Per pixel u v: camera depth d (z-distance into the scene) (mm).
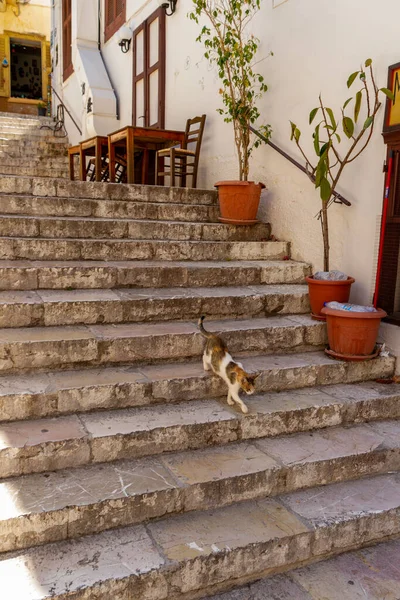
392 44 3840
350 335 3717
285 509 2748
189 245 4789
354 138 4215
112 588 2141
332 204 4543
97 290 4074
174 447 2955
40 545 2342
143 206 5176
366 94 4074
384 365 3938
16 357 3180
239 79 5195
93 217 4965
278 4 5086
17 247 4160
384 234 3914
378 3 3943
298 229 5043
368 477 3145
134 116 8375
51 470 2674
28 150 10148
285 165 5164
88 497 2455
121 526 2500
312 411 3340
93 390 3047
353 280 4117
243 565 2428
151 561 2268
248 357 3850
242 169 5336
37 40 16641
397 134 3742
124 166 8297
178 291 4238
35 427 2828
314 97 4688
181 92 7059
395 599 2420
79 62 9625
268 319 4211
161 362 3600
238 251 4996
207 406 3264
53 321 3619
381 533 2814
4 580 2113
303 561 2619
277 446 3121
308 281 4168
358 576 2564
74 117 10430
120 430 2836
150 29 7797
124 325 3779
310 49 4703
